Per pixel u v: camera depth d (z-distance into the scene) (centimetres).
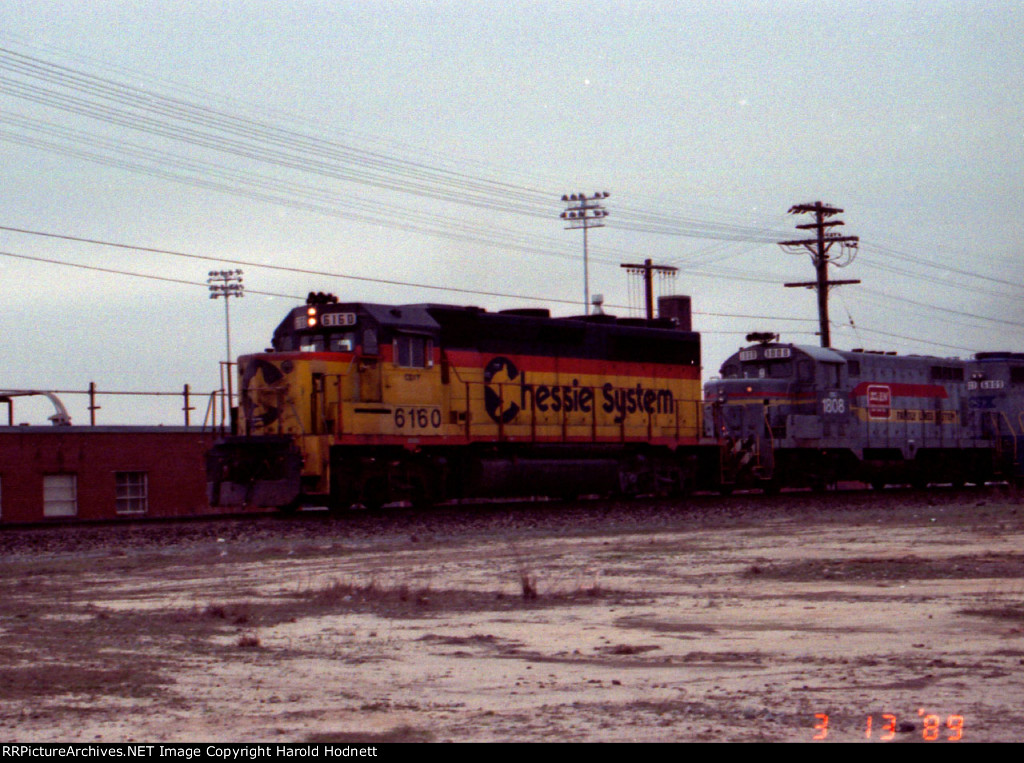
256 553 2048
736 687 868
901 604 1279
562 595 1445
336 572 1755
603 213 6303
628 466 3403
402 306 2881
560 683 902
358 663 1013
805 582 1509
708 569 1684
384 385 2777
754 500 3250
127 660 1038
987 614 1187
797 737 713
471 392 2978
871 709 780
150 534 2327
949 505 3100
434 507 2867
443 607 1369
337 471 2728
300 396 2695
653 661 990
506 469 3034
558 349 3228
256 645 1112
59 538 2294
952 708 777
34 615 1351
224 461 2667
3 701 862
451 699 852
